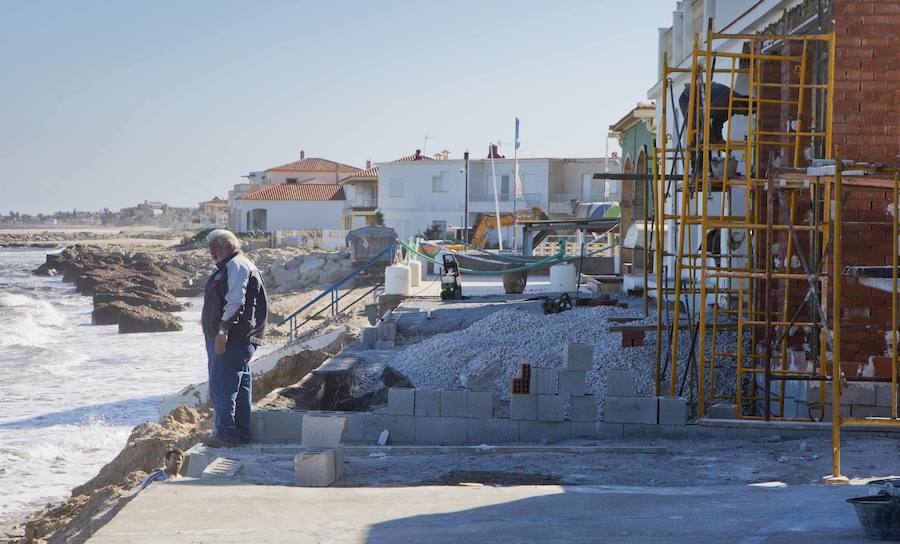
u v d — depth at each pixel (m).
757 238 11.90
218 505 7.52
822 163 9.72
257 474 8.88
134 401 23.55
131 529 6.79
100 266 79.31
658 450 9.96
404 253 36.47
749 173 11.37
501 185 77.06
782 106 12.41
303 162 130.25
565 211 74.50
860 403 10.51
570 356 10.66
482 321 16.33
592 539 6.20
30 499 14.69
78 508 11.55
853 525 6.33
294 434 10.56
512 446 10.28
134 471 11.45
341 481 8.84
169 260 87.44
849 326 10.55
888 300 10.55
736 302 15.38
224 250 10.34
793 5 12.41
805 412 10.70
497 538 6.31
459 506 7.43
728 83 15.99
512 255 35.94
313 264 58.84
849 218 10.60
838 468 8.36
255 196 106.50
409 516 7.10
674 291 12.37
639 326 13.26
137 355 33.72
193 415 14.60
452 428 10.74
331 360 14.31
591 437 10.63
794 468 8.93
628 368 12.82
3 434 19.45
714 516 6.79
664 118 12.24
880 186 9.73
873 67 10.83
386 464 9.60
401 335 18.44
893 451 9.47
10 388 25.70
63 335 41.00
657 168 12.55
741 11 15.13
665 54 12.15
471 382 11.00
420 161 79.44
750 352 12.54
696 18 19.58
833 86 10.84
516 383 10.70
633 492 7.90
